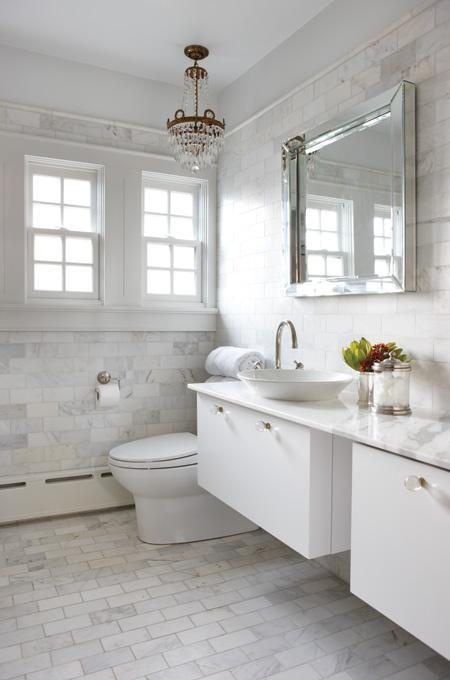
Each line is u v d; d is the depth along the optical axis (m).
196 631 2.02
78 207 3.26
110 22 2.75
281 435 1.93
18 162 3.01
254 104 3.15
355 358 2.08
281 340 2.86
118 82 3.29
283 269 2.77
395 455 1.43
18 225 3.01
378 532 1.49
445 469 1.28
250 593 2.30
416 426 1.65
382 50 2.17
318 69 2.59
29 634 1.99
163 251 3.52
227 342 3.47
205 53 3.01
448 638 1.28
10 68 3.00
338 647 1.92
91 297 3.28
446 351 1.89
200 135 2.72
